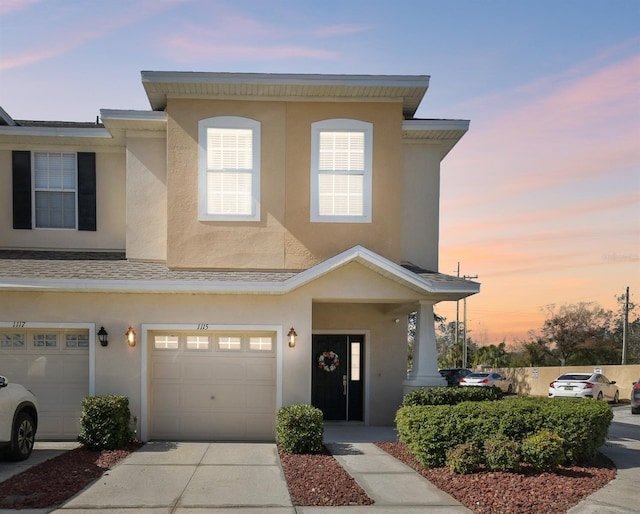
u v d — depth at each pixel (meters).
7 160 13.87
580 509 7.27
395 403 14.85
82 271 11.95
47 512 7.08
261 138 12.80
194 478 8.73
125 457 10.14
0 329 11.73
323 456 10.29
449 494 8.00
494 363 46.44
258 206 12.71
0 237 13.70
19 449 9.58
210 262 12.59
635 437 14.14
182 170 12.67
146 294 11.80
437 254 14.21
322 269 11.49
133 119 12.91
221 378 12.13
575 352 46.03
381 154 12.99
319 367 15.22
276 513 7.16
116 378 11.63
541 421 9.84
